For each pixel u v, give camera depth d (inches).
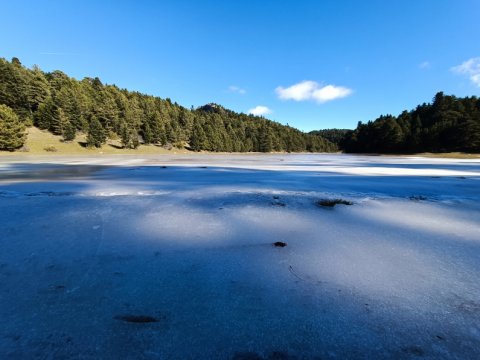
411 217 251.4
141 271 134.7
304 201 316.8
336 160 1509.6
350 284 124.3
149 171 679.1
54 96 2623.0
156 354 81.6
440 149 2519.7
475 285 125.3
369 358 81.2
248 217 241.1
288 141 4884.4
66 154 1785.2
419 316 101.3
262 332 91.8
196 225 213.8
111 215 239.9
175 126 3363.7
